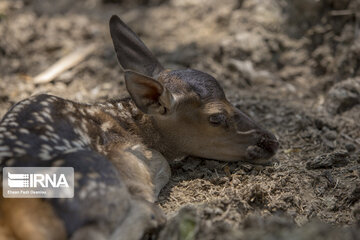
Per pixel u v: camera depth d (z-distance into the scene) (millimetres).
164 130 7520
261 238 5422
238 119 7590
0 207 5430
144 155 7242
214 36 12984
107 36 13688
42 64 12562
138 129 7582
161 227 6129
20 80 11859
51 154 6188
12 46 12852
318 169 7836
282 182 7359
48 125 6516
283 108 9969
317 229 5566
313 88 11352
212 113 7340
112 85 11578
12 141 6129
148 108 7023
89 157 5902
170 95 6879
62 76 11891
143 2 15430
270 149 7734
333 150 8633
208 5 14281
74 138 6672
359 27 11148
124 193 5801
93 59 12516
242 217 6465
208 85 7492
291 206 6969
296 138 9031
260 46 12203
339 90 10078
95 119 7219
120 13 15039
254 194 6855
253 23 12742
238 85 11375
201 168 7828
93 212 5477
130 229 5746
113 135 7266
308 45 12109
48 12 14852
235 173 7578
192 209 6254
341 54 11391
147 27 13969
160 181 7340
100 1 15695
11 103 10828
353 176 7559
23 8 14609
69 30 13727
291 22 12430
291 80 11727
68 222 5359
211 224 6086
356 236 5465
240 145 7609
